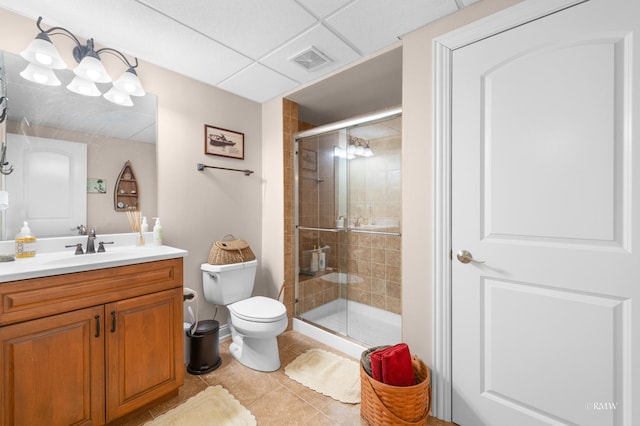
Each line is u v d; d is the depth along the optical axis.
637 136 1.00
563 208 1.14
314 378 1.76
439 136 1.46
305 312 2.59
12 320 1.04
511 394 1.27
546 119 1.18
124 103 1.77
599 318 1.07
